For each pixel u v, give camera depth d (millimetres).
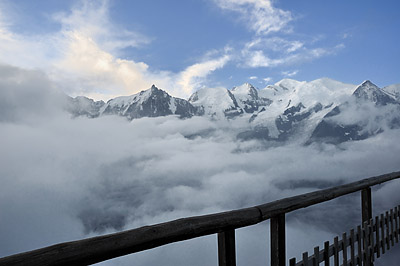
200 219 1398
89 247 1038
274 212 1781
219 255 1571
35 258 925
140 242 1171
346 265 2646
